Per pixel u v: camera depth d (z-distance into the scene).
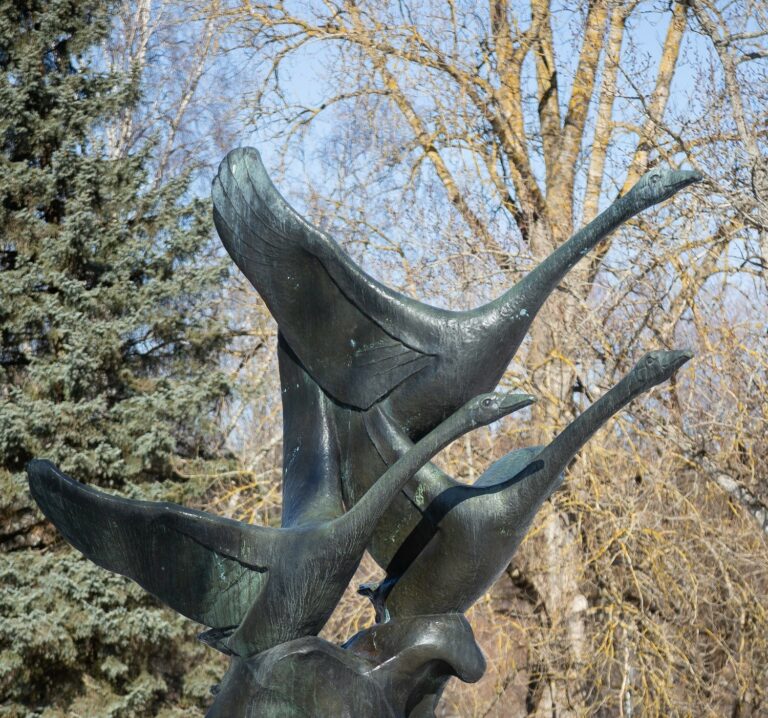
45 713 14.31
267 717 4.04
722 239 12.86
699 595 12.38
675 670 12.05
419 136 16.27
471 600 4.29
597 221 4.29
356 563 4.08
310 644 4.04
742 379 12.66
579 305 13.11
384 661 4.17
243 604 4.20
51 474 4.32
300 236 4.43
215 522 4.16
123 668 14.56
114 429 15.30
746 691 12.03
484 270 14.33
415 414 4.40
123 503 4.27
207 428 15.83
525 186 15.77
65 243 15.48
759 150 13.03
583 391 13.51
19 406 14.78
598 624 12.88
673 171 4.17
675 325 12.83
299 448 4.57
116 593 14.41
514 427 13.82
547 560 13.16
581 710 11.77
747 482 12.69
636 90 13.88
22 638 13.84
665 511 12.66
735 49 13.56
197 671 15.25
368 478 4.45
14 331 15.34
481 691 13.39
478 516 4.18
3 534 15.34
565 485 13.00
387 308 4.39
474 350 4.32
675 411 12.62
